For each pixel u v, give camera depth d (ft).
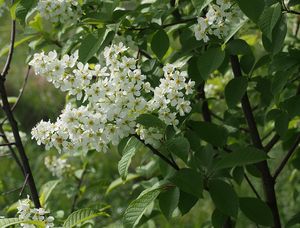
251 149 8.96
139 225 12.13
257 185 17.98
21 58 33.22
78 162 17.46
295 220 10.98
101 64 10.25
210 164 9.64
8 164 22.38
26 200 9.73
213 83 15.28
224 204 8.99
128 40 10.68
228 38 9.43
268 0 9.07
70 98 13.43
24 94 29.94
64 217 13.46
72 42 11.18
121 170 8.84
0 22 20.53
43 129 8.86
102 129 8.66
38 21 12.33
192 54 10.57
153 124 8.59
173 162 9.55
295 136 12.46
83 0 11.19
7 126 14.34
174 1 11.96
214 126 10.39
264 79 11.34
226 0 9.44
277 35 9.62
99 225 15.80
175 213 11.48
